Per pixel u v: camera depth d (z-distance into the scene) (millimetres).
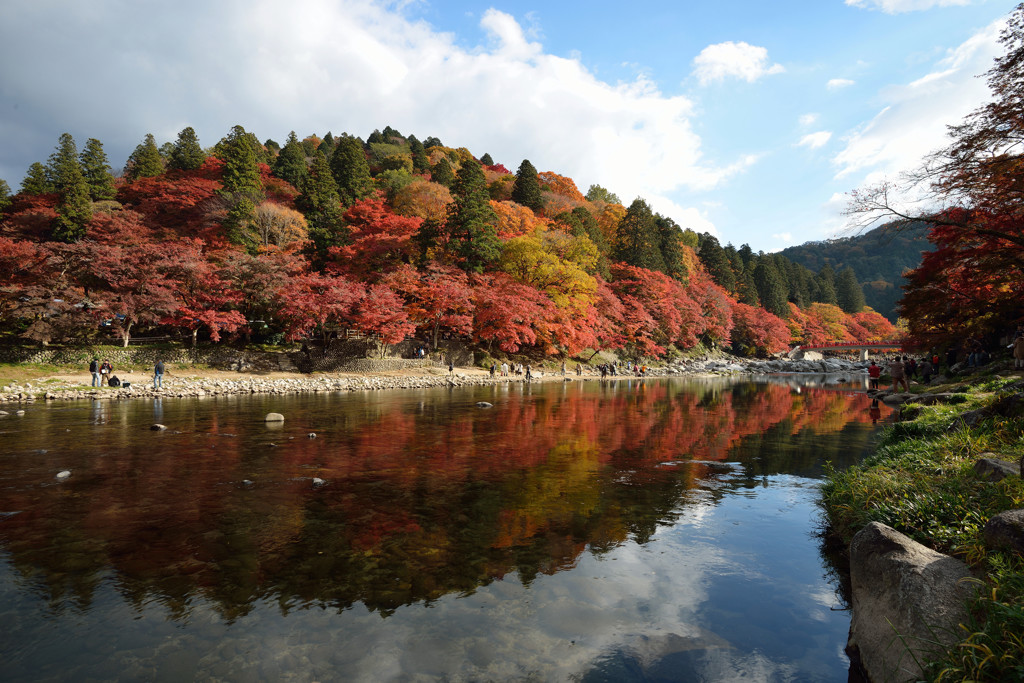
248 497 7922
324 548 5934
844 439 13773
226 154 66688
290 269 39031
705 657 3904
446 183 81250
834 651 4035
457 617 4445
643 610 4621
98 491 8195
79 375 28297
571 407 21922
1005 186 10344
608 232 86562
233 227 51625
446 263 49188
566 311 49125
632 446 12625
